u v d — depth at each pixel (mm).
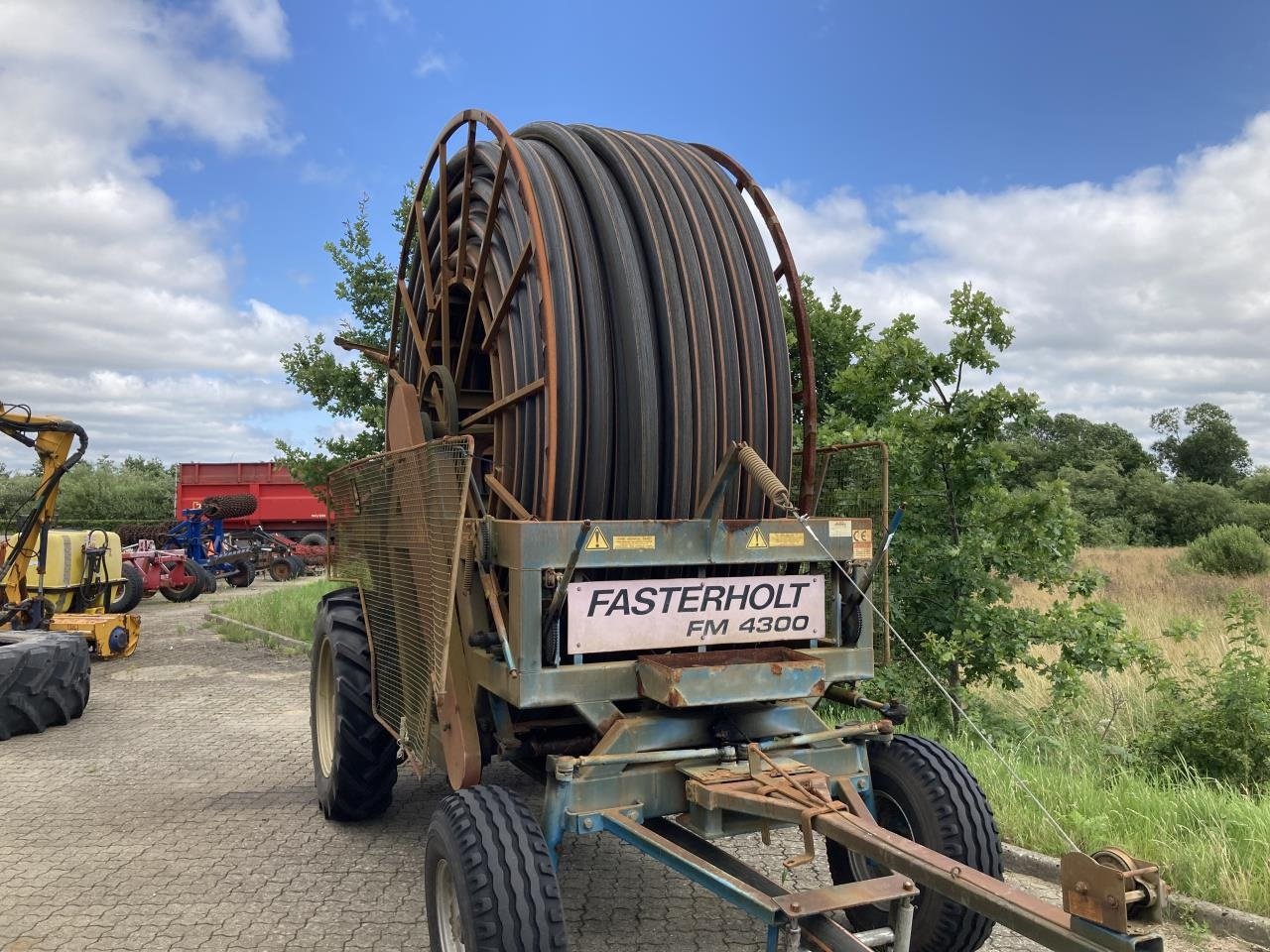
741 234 4520
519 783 6250
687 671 3346
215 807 5883
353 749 5012
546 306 3855
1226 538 23031
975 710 6957
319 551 26703
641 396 3951
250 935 4074
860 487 4762
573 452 3893
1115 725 7062
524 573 3391
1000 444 7215
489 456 5027
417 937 4066
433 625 3662
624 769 3383
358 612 5371
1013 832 5098
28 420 11562
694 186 4520
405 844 5211
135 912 4301
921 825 3607
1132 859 2359
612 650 3508
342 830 5438
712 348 4145
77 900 4434
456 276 5051
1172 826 4883
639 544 3539
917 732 6773
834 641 4031
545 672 3400
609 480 4062
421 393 5574
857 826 2930
